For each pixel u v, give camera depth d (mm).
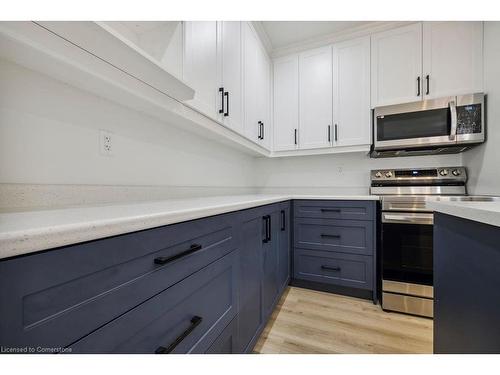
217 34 1409
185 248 671
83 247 409
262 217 1350
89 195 950
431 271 1640
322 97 2289
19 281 331
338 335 1425
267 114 2367
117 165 1078
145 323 530
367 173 2434
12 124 733
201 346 743
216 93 1400
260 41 2133
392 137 1977
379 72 2070
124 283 481
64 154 872
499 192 1600
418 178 2084
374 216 1852
